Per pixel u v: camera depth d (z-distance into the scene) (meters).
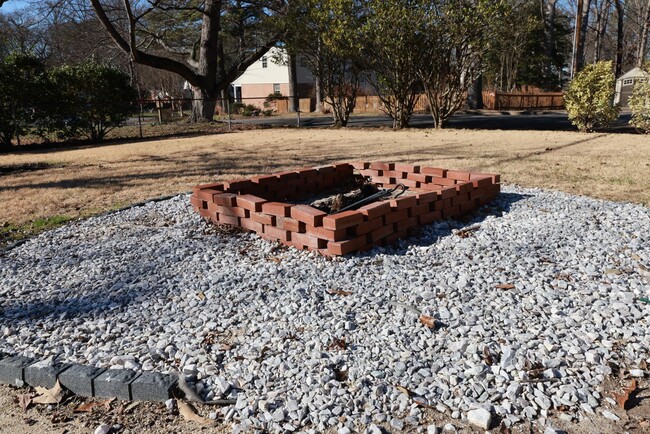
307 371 2.35
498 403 2.12
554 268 3.47
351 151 10.12
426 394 2.17
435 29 13.74
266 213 4.23
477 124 18.67
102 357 2.54
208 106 21.05
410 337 2.61
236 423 2.07
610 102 13.21
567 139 11.48
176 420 2.13
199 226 4.81
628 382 2.25
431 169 5.61
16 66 13.35
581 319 2.77
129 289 3.40
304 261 3.76
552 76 38.91
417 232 4.32
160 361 2.50
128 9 16.36
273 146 11.64
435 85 15.23
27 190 7.09
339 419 2.04
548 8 36.22
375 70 15.77
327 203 5.27
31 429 2.12
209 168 8.48
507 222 4.57
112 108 15.29
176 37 26.83
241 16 22.25
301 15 16.92
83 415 2.21
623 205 5.11
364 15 14.54
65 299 3.31
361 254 3.83
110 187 7.11
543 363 2.35
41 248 4.41
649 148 9.41
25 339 2.79
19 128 13.95
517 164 7.82
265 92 43.19
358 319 2.80
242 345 2.61
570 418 2.03
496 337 2.59
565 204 5.14
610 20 44.09
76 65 15.29
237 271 3.62
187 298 3.22
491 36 13.74
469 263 3.61
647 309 2.84
